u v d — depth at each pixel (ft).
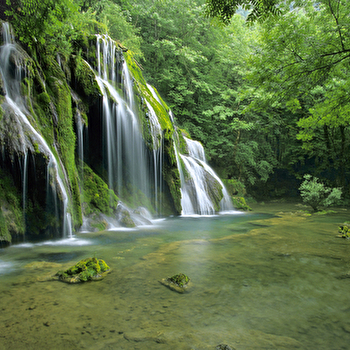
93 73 33.32
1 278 13.39
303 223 33.91
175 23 74.23
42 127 24.64
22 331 8.49
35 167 22.00
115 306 10.39
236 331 8.66
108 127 34.01
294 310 10.25
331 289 12.35
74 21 33.68
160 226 31.14
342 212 48.49
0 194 20.34
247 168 79.10
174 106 71.46
